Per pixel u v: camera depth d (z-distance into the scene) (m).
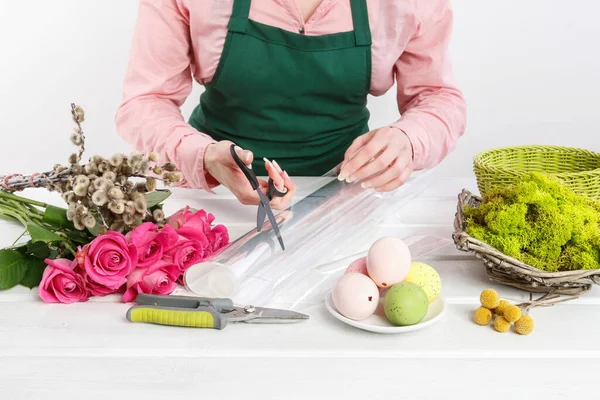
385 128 1.28
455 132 1.43
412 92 1.55
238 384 0.78
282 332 0.90
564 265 1.00
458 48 2.97
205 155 1.22
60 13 2.99
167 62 1.43
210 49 1.43
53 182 1.03
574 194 1.08
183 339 0.88
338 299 0.91
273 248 1.05
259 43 1.42
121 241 0.97
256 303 0.97
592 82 2.96
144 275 0.98
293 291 1.00
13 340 0.88
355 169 1.19
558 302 0.98
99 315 0.95
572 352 0.86
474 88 3.01
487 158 1.51
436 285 0.95
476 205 1.18
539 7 2.89
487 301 0.92
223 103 1.55
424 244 1.15
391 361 0.83
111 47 3.04
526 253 1.01
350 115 1.61
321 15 1.42
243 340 0.88
